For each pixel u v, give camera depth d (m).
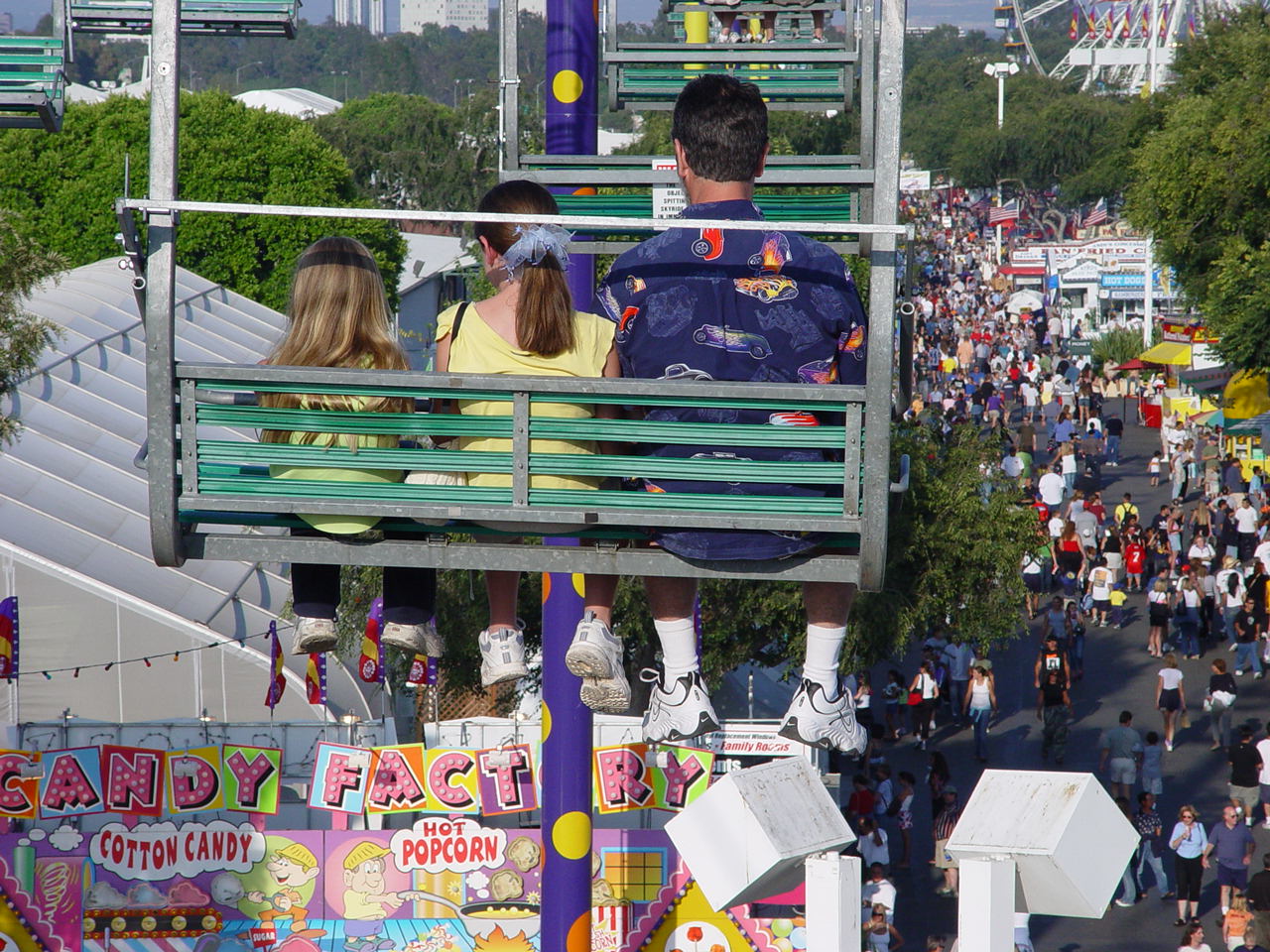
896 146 7.09
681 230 8.09
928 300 164.50
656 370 8.01
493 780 32.34
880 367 7.27
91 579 39.97
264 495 7.61
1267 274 60.53
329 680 42.06
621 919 32.19
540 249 8.05
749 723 34.56
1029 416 103.50
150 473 7.49
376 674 34.94
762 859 7.29
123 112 100.69
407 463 7.62
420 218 7.07
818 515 7.51
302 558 7.75
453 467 7.61
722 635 41.41
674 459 7.56
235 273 99.38
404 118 121.31
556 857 15.74
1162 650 59.34
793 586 40.62
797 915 32.00
